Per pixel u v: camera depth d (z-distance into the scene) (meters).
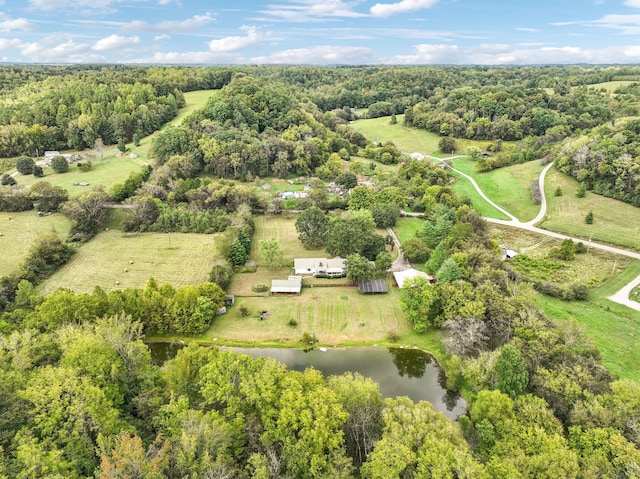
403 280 77.06
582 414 41.59
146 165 131.75
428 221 98.38
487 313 61.72
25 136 137.75
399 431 38.16
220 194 108.94
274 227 107.31
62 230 96.19
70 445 35.72
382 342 65.00
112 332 48.03
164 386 46.62
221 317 70.56
